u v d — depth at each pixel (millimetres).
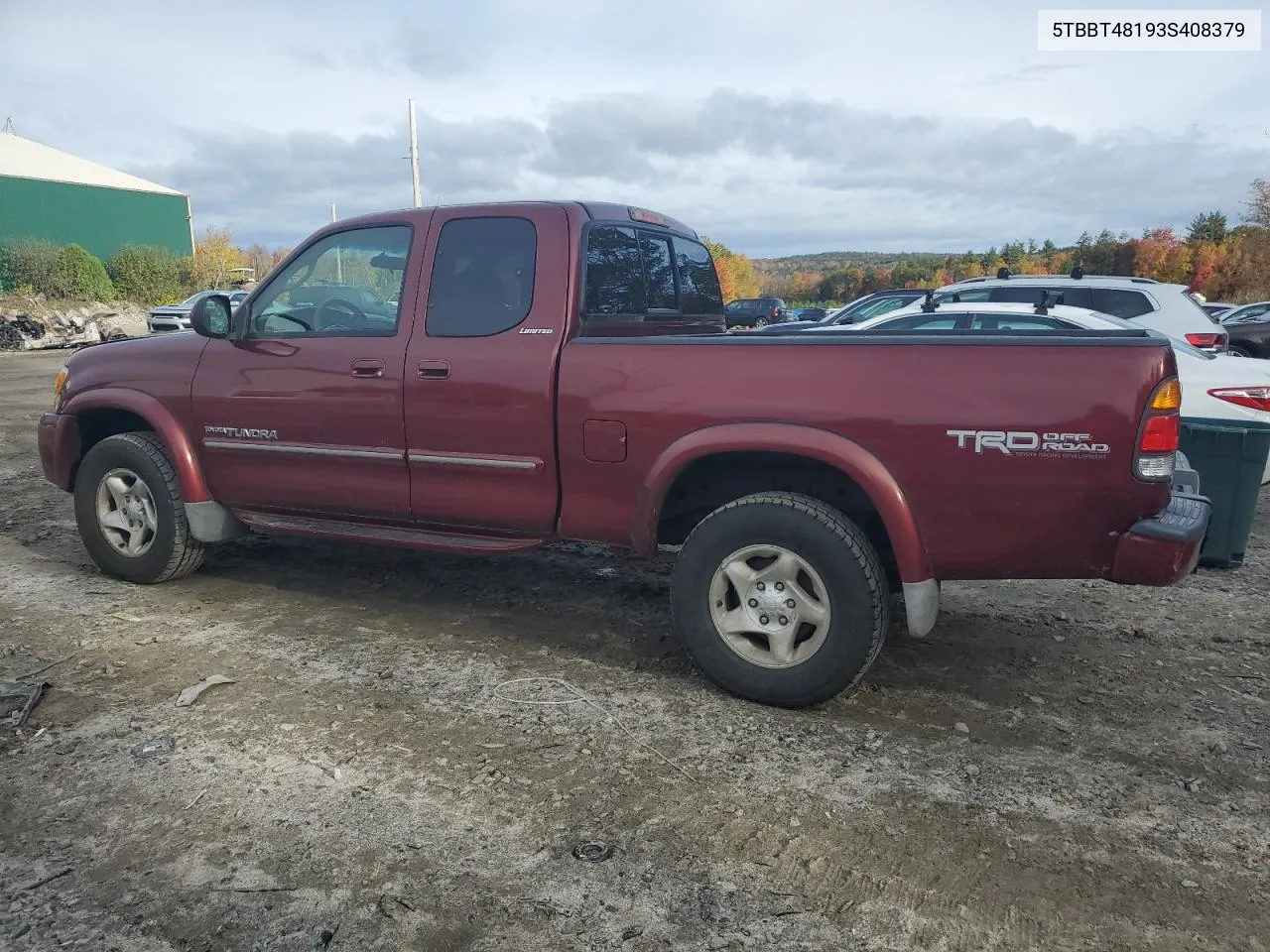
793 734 3367
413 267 4168
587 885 2490
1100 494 3115
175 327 25312
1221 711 3605
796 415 3398
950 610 4758
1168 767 3162
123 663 3936
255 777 3016
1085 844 2699
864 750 3252
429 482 4160
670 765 3131
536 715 3496
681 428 3574
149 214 40781
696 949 2260
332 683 3762
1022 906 2420
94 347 5164
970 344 3227
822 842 2695
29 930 2285
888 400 3285
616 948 2258
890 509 3301
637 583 5148
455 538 4234
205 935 2279
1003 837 2730
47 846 2631
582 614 4648
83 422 5203
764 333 4484
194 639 4242
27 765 3076
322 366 4312
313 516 4637
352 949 2240
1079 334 3326
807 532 3396
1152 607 4840
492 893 2449
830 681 3436
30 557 5586
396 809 2840
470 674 3869
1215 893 2480
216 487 4742
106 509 5012
